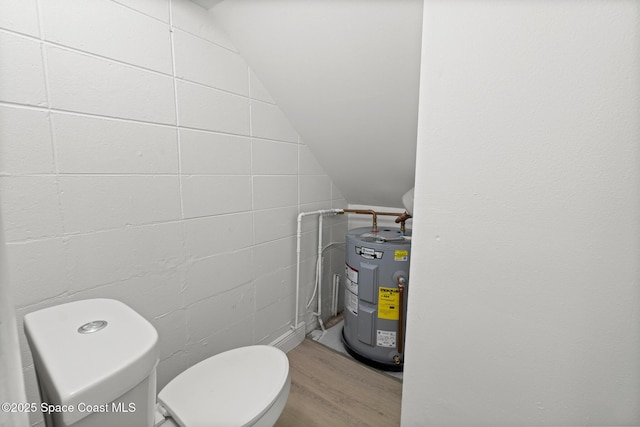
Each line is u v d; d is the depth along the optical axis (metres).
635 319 0.48
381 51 1.09
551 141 0.52
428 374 0.72
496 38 0.55
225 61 1.25
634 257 0.47
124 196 0.96
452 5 0.58
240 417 0.79
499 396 0.63
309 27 1.10
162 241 1.09
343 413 1.27
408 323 0.74
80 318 0.69
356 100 1.34
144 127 1.00
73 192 0.85
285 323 1.76
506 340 0.61
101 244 0.92
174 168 1.10
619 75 0.45
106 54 0.88
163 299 1.11
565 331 0.54
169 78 1.06
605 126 0.47
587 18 0.47
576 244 0.52
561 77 0.50
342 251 2.26
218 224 1.29
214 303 1.31
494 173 0.58
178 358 1.18
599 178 0.49
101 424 0.51
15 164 0.74
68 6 0.80
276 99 1.52
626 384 0.50
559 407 0.57
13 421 0.28
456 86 0.60
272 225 1.59
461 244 0.63
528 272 0.57
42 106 0.77
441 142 0.63
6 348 0.28
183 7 1.08
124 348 0.57
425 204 0.67
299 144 1.73
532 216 0.55
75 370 0.50
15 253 0.75
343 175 1.95
